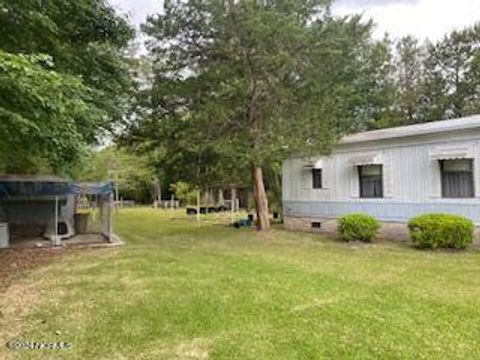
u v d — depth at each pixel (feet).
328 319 18.10
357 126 79.77
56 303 21.72
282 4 46.47
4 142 27.43
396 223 44.19
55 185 49.67
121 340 16.30
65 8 31.35
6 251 41.22
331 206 51.75
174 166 56.65
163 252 38.24
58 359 14.69
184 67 49.60
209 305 20.43
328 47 46.42
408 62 104.42
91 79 34.63
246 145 45.50
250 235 51.37
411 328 16.92
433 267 29.40
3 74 19.56
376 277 26.25
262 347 15.25
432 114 96.94
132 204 141.90
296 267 29.84
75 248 42.86
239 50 46.09
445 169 40.14
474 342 15.44
